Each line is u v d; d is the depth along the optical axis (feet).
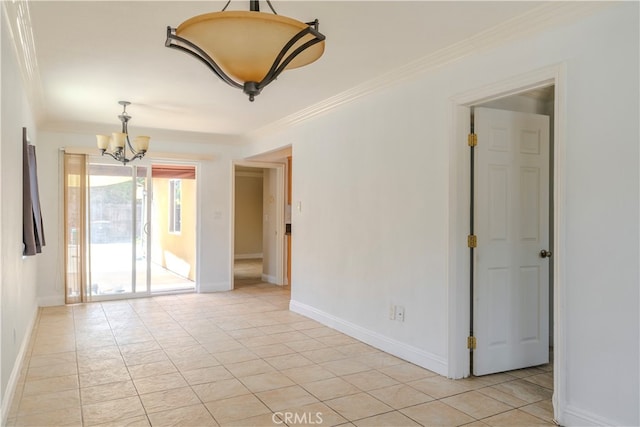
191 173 26.18
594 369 7.74
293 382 10.36
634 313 7.21
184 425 8.25
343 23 8.84
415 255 11.62
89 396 9.50
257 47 4.83
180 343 13.42
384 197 12.74
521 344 11.28
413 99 11.71
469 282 10.77
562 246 8.18
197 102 15.05
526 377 10.73
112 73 11.94
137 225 20.51
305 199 16.94
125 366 11.37
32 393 9.63
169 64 11.23
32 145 13.94
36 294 17.48
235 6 8.14
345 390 9.90
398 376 10.75
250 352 12.59
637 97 7.18
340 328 14.75
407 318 11.89
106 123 18.39
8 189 8.76
